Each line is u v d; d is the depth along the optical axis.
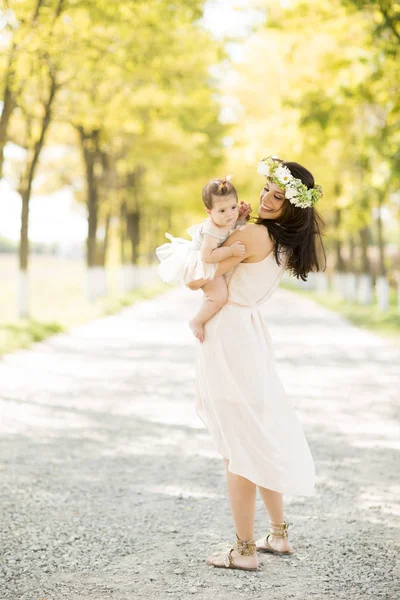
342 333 15.94
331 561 3.85
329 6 13.92
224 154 30.89
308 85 15.27
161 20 14.13
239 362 3.68
